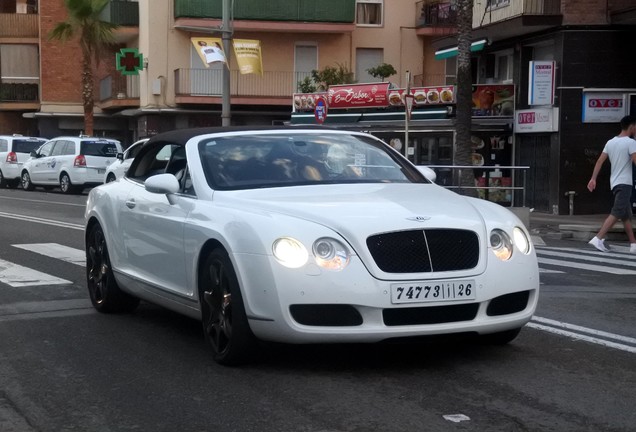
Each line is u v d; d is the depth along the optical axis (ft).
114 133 152.05
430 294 18.43
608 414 16.85
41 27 149.69
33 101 154.20
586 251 46.52
